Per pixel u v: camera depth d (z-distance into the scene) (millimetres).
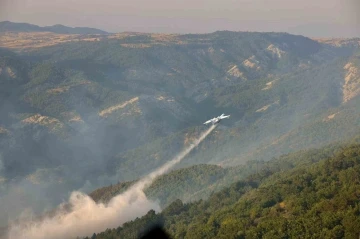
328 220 163125
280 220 173625
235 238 172875
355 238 151250
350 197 175875
